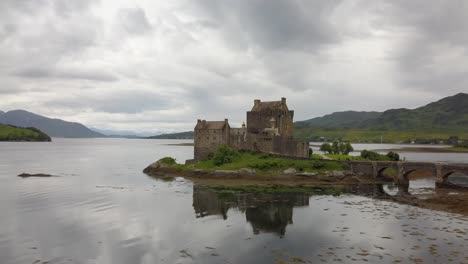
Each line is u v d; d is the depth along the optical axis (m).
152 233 51.88
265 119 130.88
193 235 51.00
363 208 67.44
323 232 51.94
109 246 46.25
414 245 45.66
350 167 108.44
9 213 62.88
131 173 127.19
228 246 46.28
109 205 70.44
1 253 43.50
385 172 111.88
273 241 48.12
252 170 106.50
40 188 90.94
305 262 40.50
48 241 48.00
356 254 42.78
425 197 78.25
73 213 63.34
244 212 64.88
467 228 52.91
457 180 110.19
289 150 124.06
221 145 119.94
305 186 95.69
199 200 75.75
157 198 78.06
